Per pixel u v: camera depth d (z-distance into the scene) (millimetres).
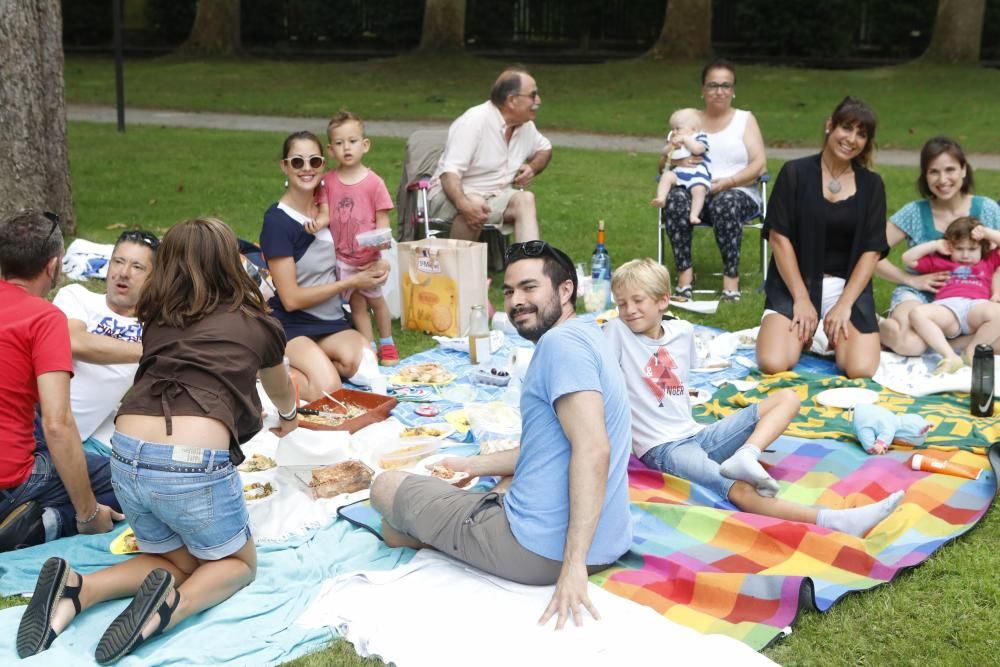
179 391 3252
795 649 3184
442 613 3248
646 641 3035
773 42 25641
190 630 3229
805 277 5816
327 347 5562
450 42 25359
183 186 11227
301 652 3199
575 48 28000
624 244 8703
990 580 3559
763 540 3689
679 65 23438
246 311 3432
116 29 15281
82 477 3676
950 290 5809
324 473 4234
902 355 5840
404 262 6500
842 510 3834
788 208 5781
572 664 2953
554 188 11406
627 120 17188
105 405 4496
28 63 7477
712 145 7273
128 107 18656
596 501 3150
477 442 4715
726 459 4312
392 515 3654
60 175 8078
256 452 4574
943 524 3951
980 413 4859
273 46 29062
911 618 3363
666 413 4352
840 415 4961
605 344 3311
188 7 29109
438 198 7137
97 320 4496
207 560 3383
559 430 3254
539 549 3277
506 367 5660
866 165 5762
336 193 5750
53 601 3125
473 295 6348
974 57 22641
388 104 19031
